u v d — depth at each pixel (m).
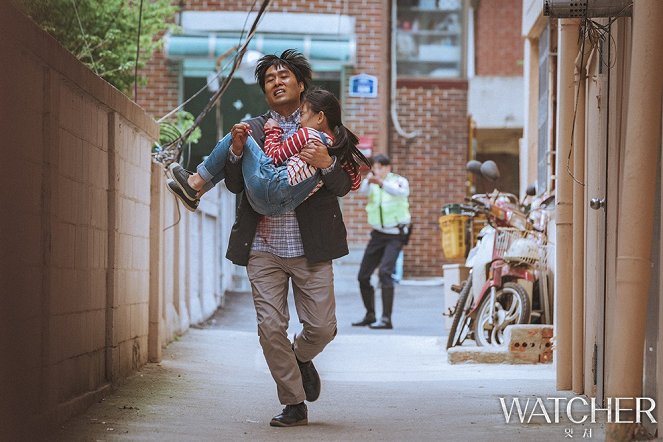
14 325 7.11
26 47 7.29
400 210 18.81
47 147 7.86
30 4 10.30
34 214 7.62
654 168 7.20
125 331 10.82
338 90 26.89
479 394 10.78
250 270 8.52
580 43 10.70
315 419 9.12
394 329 18.72
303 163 8.16
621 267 7.29
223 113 26.53
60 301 8.30
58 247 8.21
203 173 8.50
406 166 28.06
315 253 8.38
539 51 16.97
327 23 26.33
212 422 8.76
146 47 16.08
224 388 10.88
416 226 27.98
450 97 28.25
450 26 29.22
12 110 7.05
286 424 8.61
